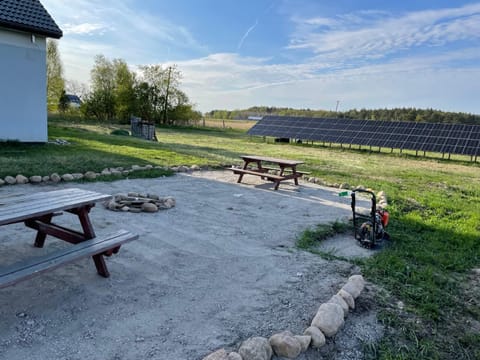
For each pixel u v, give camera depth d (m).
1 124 9.45
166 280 3.00
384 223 4.59
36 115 10.13
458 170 14.59
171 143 17.00
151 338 2.17
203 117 40.09
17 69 9.55
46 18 9.97
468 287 3.35
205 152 13.26
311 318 2.55
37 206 2.73
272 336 2.18
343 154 18.83
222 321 2.43
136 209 4.99
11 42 9.31
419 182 10.00
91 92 33.41
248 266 3.44
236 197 6.60
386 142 20.84
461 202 7.44
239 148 17.58
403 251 4.20
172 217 4.91
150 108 35.44
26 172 6.34
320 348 2.23
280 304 2.73
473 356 2.28
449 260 3.96
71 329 2.21
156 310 2.51
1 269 2.22
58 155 8.62
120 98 33.06
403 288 3.14
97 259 2.94
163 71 36.16
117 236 3.03
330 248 4.26
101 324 2.29
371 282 3.25
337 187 8.39
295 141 25.47
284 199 6.73
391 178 10.45
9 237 3.71
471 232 5.14
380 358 2.18
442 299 3.01
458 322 2.69
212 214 5.26
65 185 6.14
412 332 2.48
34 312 2.38
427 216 6.05
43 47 10.01
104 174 7.16
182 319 2.41
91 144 11.72
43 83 10.16
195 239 4.09
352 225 5.13
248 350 2.00
